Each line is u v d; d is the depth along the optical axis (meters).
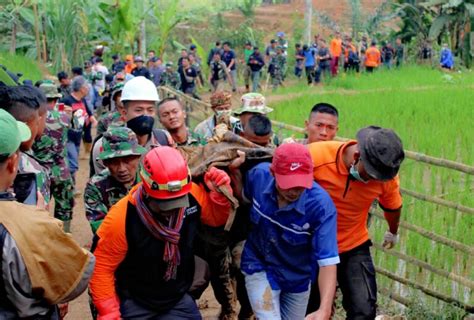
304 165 3.64
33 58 24.20
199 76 25.05
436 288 5.65
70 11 23.05
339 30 37.00
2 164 2.91
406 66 29.84
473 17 30.11
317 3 42.47
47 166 6.80
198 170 3.84
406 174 7.23
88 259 2.97
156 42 27.42
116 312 3.66
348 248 4.50
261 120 4.87
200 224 3.92
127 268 3.71
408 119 13.60
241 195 4.01
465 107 15.23
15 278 2.81
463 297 5.52
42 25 24.81
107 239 3.58
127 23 24.55
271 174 3.90
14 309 2.88
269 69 23.72
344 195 4.29
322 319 3.73
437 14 32.41
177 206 3.41
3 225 2.81
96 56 18.81
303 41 30.52
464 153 9.74
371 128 4.12
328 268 3.86
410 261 5.69
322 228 3.86
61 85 11.59
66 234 2.92
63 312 3.72
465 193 6.57
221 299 4.91
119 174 4.23
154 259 3.62
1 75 6.21
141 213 3.53
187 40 34.34
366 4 41.94
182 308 3.80
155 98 5.44
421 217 6.12
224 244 4.08
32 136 3.85
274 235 3.94
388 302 5.84
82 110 9.62
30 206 2.95
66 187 6.99
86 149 12.66
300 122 13.76
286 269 4.02
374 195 4.32
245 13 36.03
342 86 23.45
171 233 3.56
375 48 27.59
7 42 24.22
